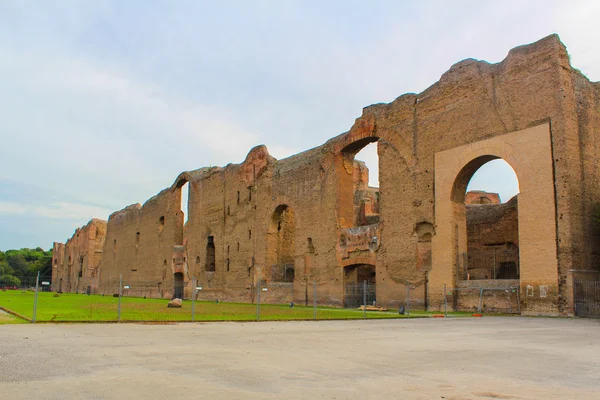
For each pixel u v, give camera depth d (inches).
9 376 307.9
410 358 396.2
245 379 308.3
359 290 1412.4
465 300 1081.4
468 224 1466.5
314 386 290.4
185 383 295.0
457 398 263.3
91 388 279.0
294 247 1641.2
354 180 1825.8
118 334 547.2
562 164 927.7
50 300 1528.1
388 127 1316.4
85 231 3649.1
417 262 1196.5
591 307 897.5
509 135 1022.4
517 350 446.9
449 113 1158.3
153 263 2529.5
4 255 6131.9
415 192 1219.2
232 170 1980.8
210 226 2095.2
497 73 1064.2
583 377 322.0
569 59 983.0
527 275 956.6
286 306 1422.2
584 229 927.0
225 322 757.9
